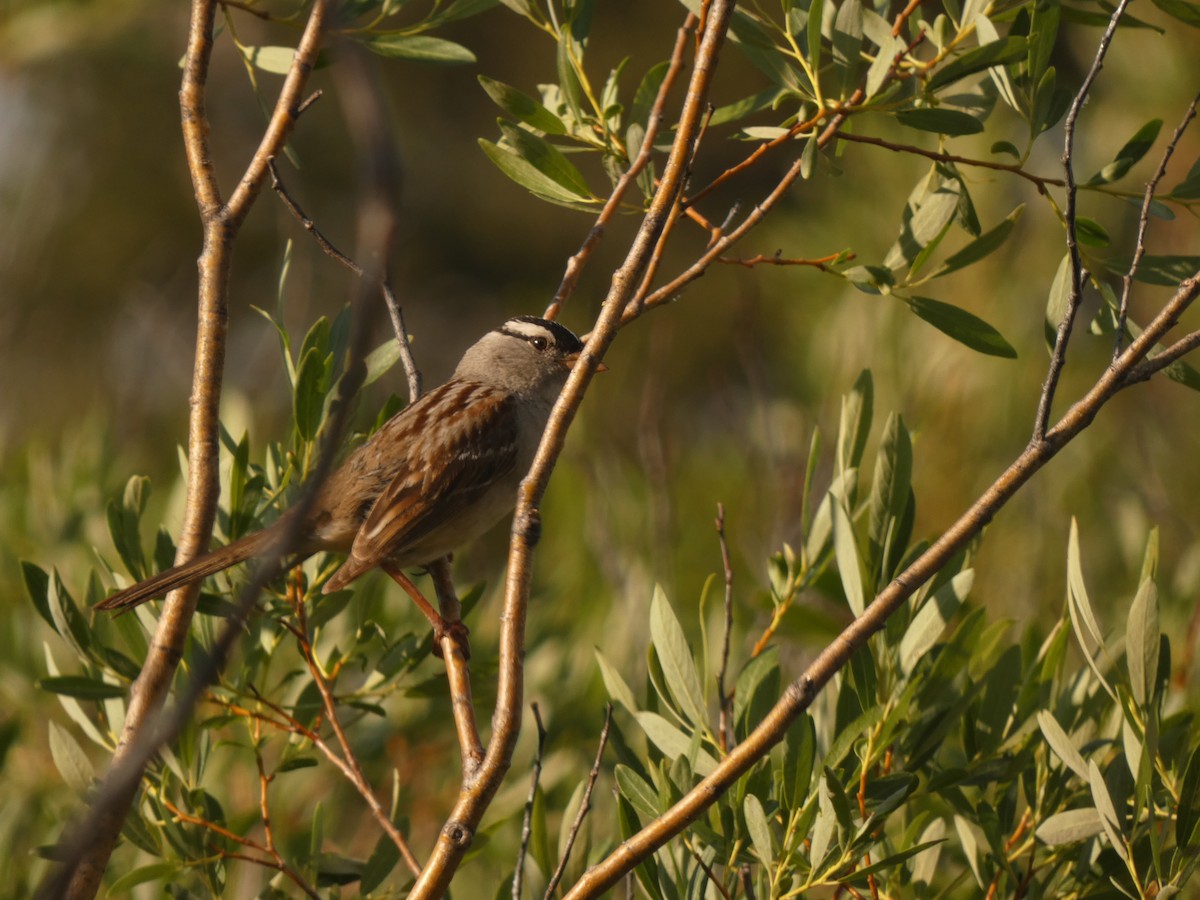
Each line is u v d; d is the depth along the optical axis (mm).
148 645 7625
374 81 3352
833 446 11703
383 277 3346
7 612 10312
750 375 12305
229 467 8164
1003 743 6891
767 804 6285
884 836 6695
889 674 6695
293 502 7551
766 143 6707
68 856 3520
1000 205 11758
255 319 29297
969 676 7039
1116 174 6875
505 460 8930
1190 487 11859
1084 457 11586
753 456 12531
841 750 6109
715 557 12664
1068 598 6062
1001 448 11492
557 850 8359
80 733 9938
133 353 14820
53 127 24750
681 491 13219
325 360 7434
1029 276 11789
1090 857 6559
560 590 10922
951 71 6676
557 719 9562
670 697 6918
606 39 32125
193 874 7602
